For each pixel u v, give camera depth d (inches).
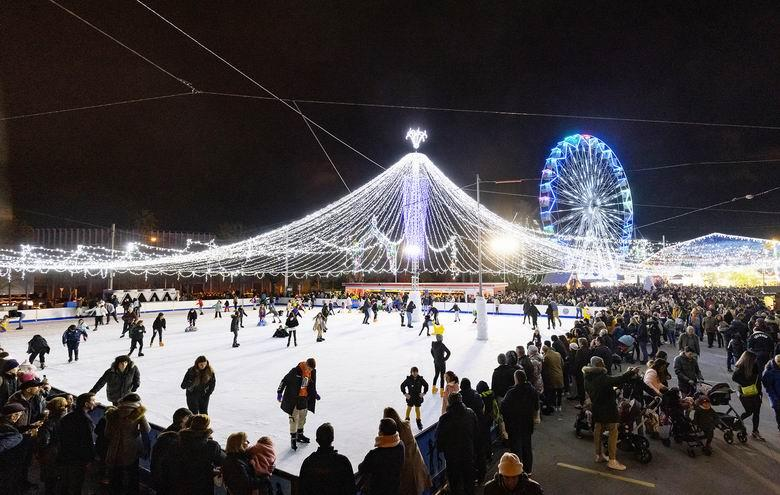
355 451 270.1
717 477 253.0
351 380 459.8
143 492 239.1
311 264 1486.2
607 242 1333.7
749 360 313.3
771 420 354.0
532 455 278.4
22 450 209.3
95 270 1492.4
